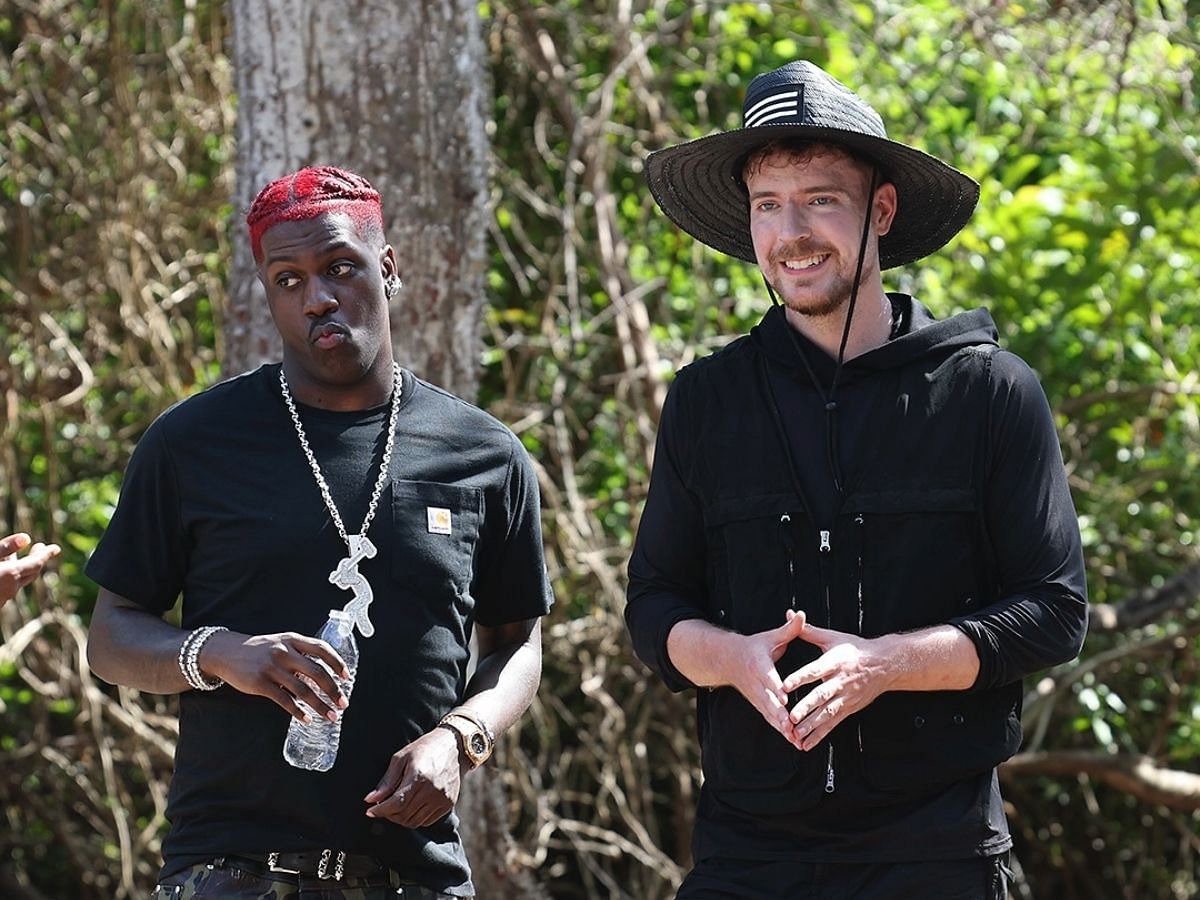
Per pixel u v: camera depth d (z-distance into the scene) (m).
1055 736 13.77
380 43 8.93
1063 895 14.31
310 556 5.51
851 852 5.45
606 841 13.23
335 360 5.56
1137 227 13.23
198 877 5.43
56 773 13.67
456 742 5.52
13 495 13.54
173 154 14.34
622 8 13.99
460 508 5.73
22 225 14.18
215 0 14.77
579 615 13.28
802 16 14.97
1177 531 13.32
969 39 13.93
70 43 15.01
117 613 5.65
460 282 9.06
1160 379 13.55
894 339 5.68
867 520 5.53
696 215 6.27
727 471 5.73
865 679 5.18
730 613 5.71
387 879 5.52
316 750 5.38
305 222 5.53
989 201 13.59
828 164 5.61
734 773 5.62
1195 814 13.75
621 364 13.91
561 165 14.80
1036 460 5.55
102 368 14.40
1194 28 13.41
